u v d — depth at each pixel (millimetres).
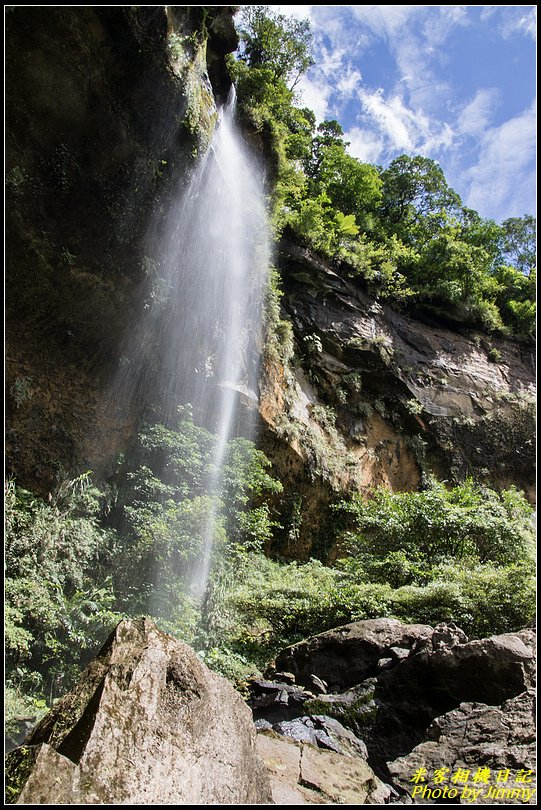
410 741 4926
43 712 4727
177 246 10875
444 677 5105
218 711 2686
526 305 25906
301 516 14516
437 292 23406
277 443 13828
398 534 10539
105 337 9562
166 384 10773
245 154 14859
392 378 19906
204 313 11938
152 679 2469
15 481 7664
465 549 10078
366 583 8961
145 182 9562
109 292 9344
